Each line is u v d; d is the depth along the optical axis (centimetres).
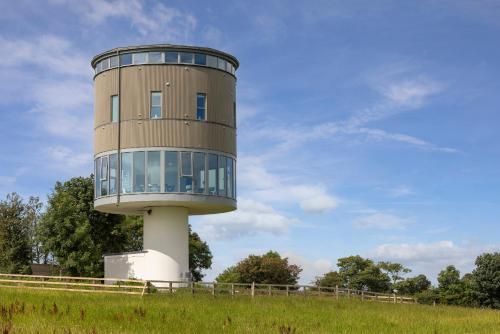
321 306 3641
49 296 3325
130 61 4359
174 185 4241
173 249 4359
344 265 9738
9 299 3066
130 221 6681
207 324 2459
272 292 4269
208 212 4766
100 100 4472
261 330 2384
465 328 2823
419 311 3800
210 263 7688
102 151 4416
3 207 6556
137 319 2464
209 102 4394
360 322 2877
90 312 2603
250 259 9550
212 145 4372
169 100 4303
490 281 8144
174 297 3612
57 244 5431
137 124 4294
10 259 6400
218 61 4462
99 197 4409
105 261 4644
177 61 4338
